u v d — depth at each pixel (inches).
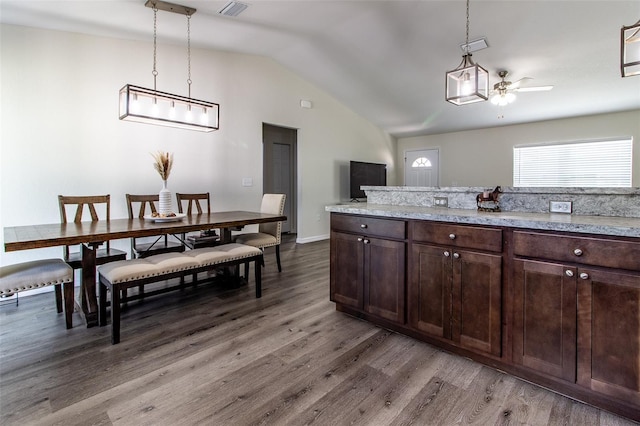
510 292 69.9
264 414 60.0
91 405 62.2
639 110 206.4
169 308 111.3
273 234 156.8
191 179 171.0
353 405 62.7
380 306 93.7
